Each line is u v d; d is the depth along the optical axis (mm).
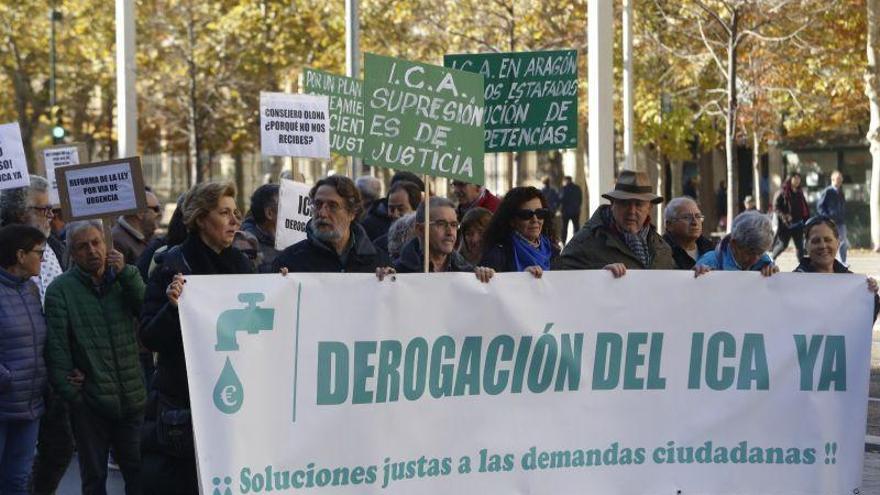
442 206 11305
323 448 8969
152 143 74062
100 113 72062
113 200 11852
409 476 9289
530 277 9609
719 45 45188
